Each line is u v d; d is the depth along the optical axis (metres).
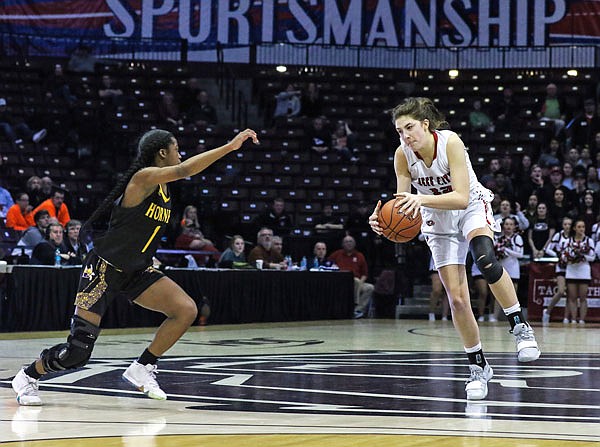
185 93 22.36
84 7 22.89
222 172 19.69
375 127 22.08
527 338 5.19
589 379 6.54
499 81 23.30
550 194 17.64
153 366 5.06
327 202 19.22
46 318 11.06
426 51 23.81
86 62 22.62
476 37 23.47
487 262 5.11
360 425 4.20
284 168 19.92
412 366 7.45
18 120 20.27
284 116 21.91
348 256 16.86
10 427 4.09
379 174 20.03
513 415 4.59
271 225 17.36
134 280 4.97
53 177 18.66
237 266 14.09
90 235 12.34
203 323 12.96
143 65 23.00
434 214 5.24
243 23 23.47
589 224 16.75
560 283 15.72
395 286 17.33
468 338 5.33
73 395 5.33
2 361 7.51
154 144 4.86
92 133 20.34
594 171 18.62
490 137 21.09
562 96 22.50
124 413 4.58
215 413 4.60
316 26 23.55
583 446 3.62
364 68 23.67
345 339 11.06
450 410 4.78
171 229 16.61
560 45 23.03
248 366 7.34
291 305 14.79
